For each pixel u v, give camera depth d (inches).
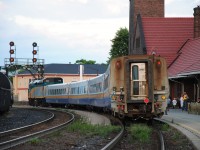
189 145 572.7
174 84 1780.3
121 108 879.1
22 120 1121.4
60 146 572.7
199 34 1892.2
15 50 2026.3
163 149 487.5
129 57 876.6
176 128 760.3
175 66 1818.4
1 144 508.4
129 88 864.9
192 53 1747.0
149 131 722.2
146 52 1955.0
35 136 660.7
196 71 1400.1
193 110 1238.9
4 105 1280.8
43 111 1702.8
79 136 699.4
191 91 1636.3
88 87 1601.9
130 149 539.8
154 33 2053.4
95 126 822.5
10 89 1414.9
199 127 775.1
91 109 1615.4
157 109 869.8
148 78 861.2
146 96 866.1
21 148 540.4
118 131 769.6
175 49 1977.1
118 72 886.4
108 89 1024.2
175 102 1615.4
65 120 1139.3
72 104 1961.1
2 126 911.0
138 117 887.1
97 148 553.6
